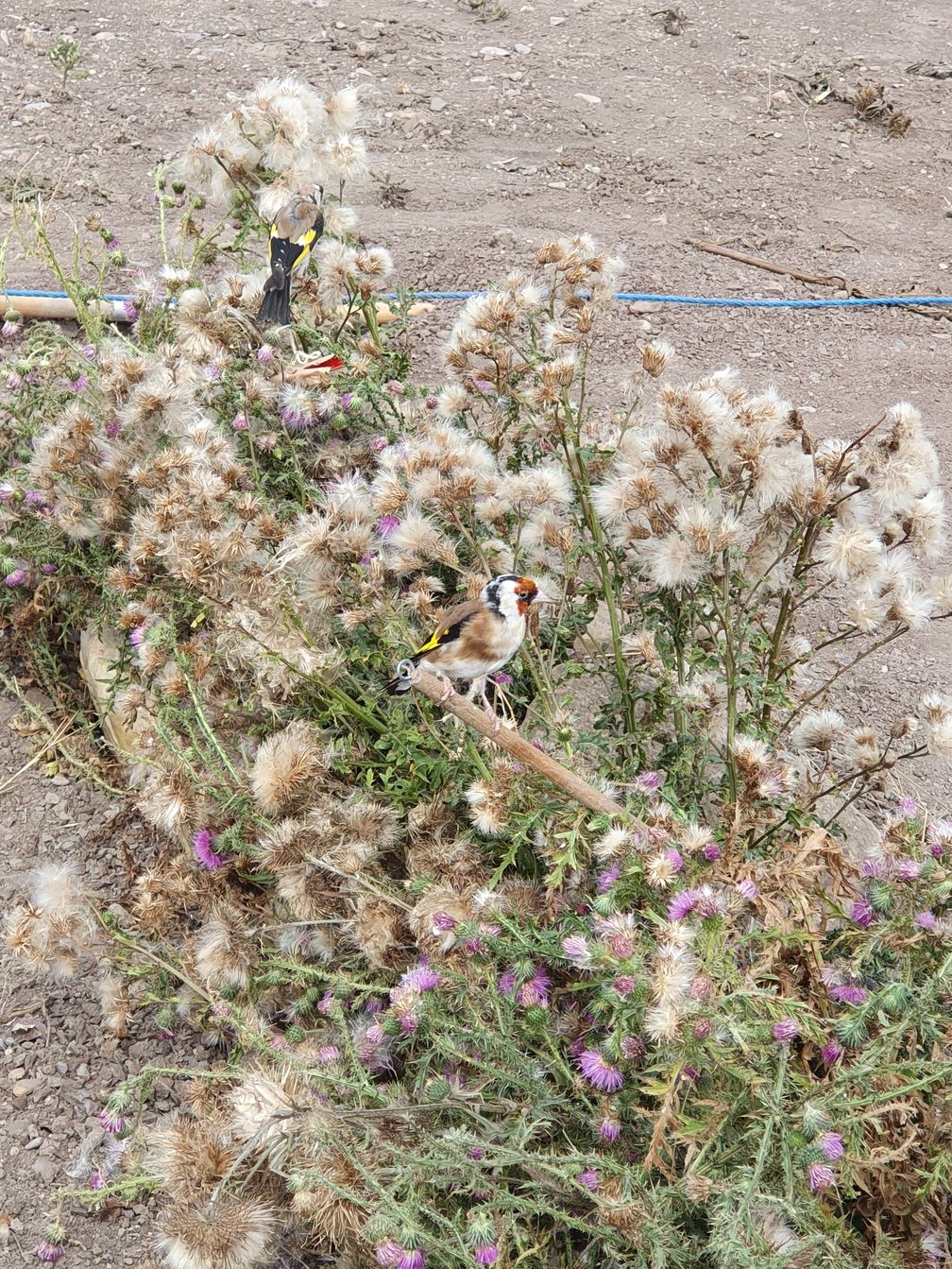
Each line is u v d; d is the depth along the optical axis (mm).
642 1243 236
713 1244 225
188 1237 250
